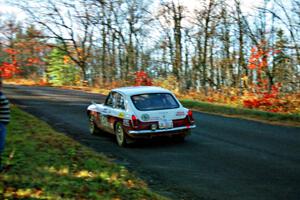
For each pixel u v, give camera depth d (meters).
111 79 44.31
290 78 26.33
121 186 6.32
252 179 7.03
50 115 16.80
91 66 54.03
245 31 30.61
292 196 6.08
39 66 70.25
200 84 40.59
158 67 45.59
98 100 23.77
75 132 12.70
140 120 9.91
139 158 8.98
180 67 37.09
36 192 5.64
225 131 12.14
